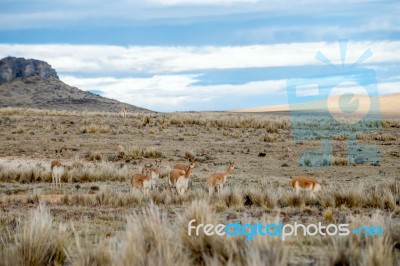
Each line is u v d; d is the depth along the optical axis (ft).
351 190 67.00
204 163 118.93
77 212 59.77
